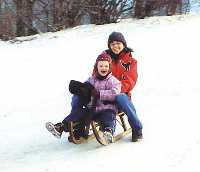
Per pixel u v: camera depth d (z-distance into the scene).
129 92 6.12
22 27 20.92
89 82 5.92
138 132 5.93
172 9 21.83
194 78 9.70
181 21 18.22
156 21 18.81
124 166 5.15
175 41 14.03
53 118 7.89
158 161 5.21
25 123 7.75
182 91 8.67
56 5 21.31
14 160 5.77
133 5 21.55
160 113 7.23
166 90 8.91
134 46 13.78
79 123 5.82
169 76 10.08
